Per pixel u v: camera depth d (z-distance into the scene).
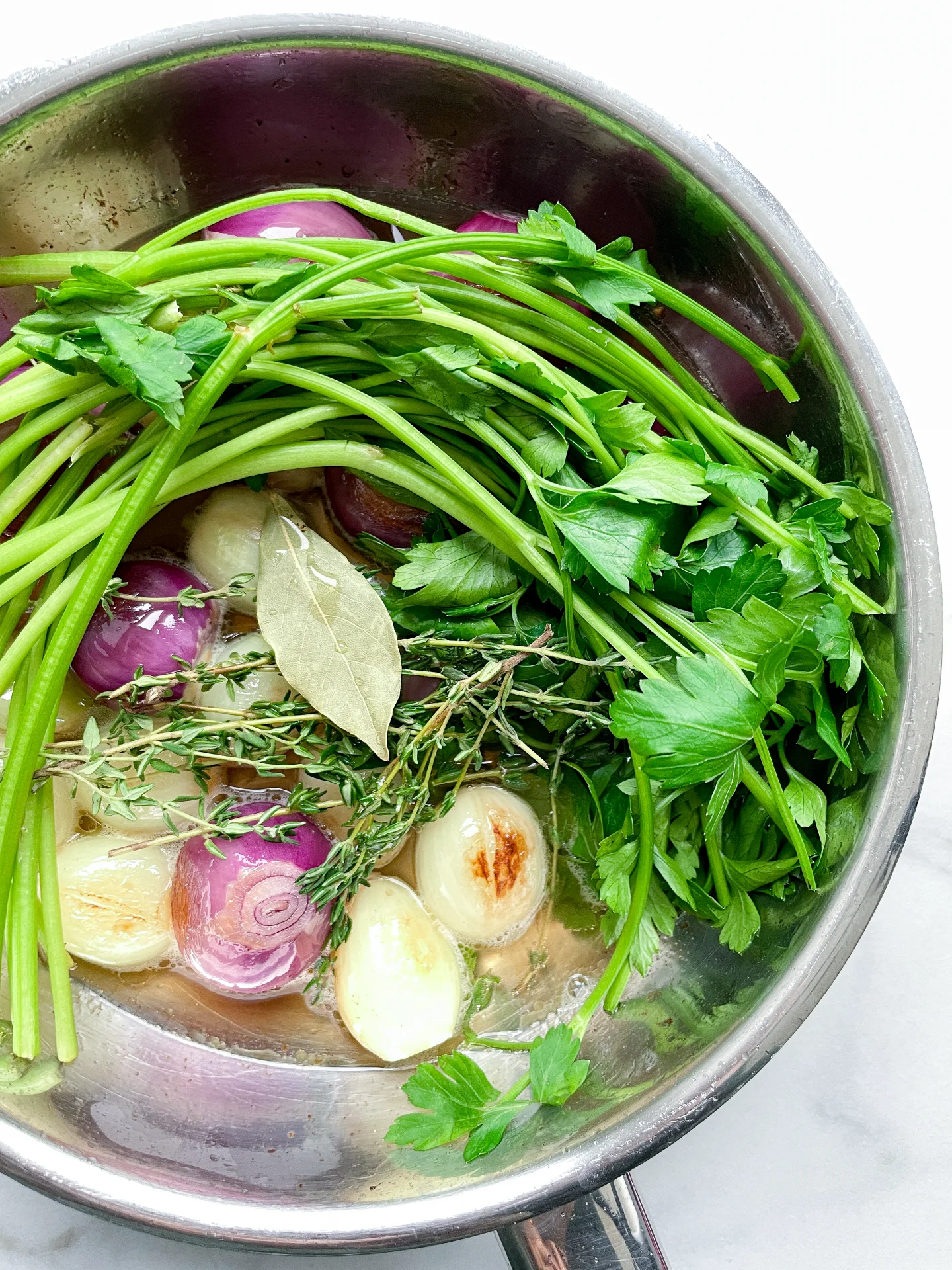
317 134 0.27
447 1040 0.28
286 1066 0.27
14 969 0.24
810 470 0.25
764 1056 0.22
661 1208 0.31
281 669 0.23
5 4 0.30
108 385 0.22
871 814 0.23
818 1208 0.31
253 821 0.25
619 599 0.23
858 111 0.33
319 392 0.23
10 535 0.26
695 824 0.25
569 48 0.32
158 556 0.27
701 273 0.27
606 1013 0.27
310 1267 0.29
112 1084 0.25
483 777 0.27
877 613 0.24
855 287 0.32
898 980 0.32
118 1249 0.29
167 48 0.23
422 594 0.24
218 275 0.23
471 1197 0.22
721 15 0.32
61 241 0.26
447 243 0.22
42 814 0.24
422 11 0.31
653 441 0.23
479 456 0.24
